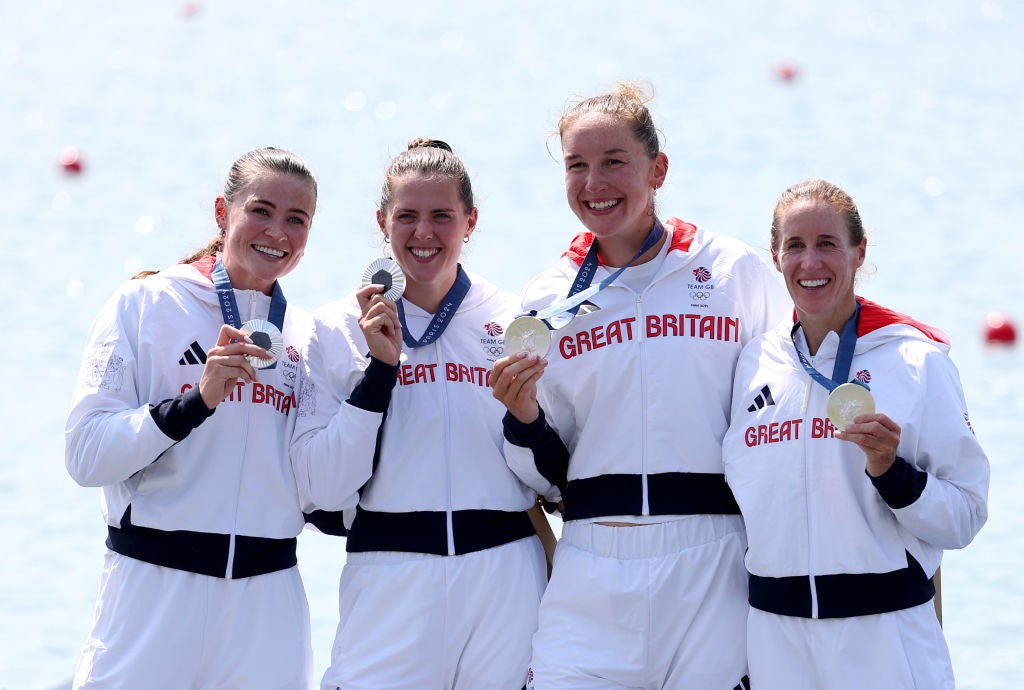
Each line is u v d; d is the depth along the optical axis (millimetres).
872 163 56562
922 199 52156
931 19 82438
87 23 84188
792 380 13461
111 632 13492
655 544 13852
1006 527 27844
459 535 14227
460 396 14656
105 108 66750
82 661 13586
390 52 76562
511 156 56750
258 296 14578
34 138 62531
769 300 14734
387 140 59812
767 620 13156
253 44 78750
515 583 14367
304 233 14352
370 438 13859
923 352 13117
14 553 26656
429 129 61312
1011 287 42875
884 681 12562
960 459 12906
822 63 73062
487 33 80438
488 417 14742
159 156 59312
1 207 53281
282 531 14164
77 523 28312
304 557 26938
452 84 69375
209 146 60469
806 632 12898
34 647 22375
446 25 82812
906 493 12312
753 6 86625
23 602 24328
